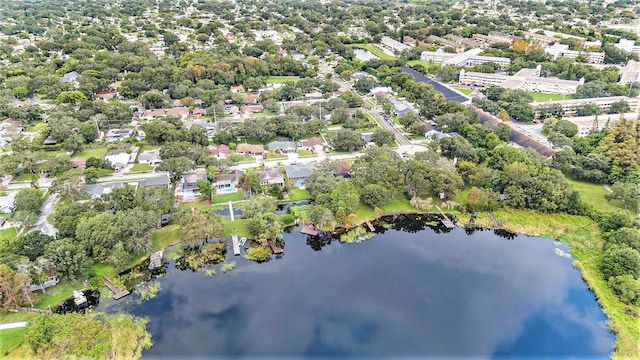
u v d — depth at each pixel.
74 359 106.44
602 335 124.25
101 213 154.62
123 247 148.12
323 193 181.50
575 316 130.88
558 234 169.38
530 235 170.50
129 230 150.38
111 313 128.62
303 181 197.75
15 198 168.75
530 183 184.50
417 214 183.50
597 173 197.50
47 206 176.75
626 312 130.50
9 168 189.88
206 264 151.00
